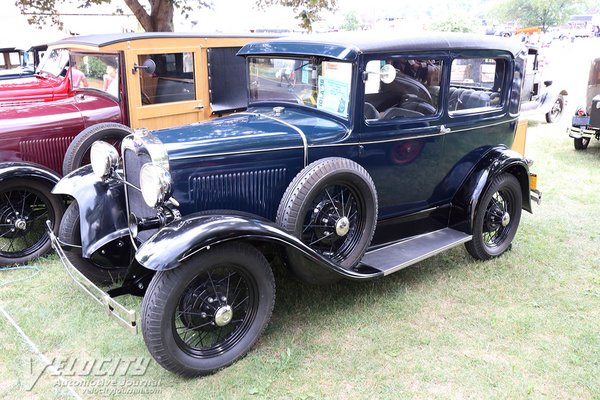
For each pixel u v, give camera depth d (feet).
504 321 10.86
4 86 18.97
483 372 9.21
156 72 16.31
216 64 17.65
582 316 11.04
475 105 13.12
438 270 13.26
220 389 8.77
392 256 11.44
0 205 13.53
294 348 9.87
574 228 16.16
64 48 19.25
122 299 11.78
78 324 10.66
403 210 12.52
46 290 12.09
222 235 8.40
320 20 27.99
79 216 11.25
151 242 8.42
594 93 25.41
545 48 103.86
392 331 10.48
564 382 8.92
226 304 9.08
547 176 21.98
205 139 9.77
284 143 10.16
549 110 33.42
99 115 15.80
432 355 9.71
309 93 11.46
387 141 11.27
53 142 15.24
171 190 8.97
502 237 14.25
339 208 10.46
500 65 13.39
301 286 12.09
